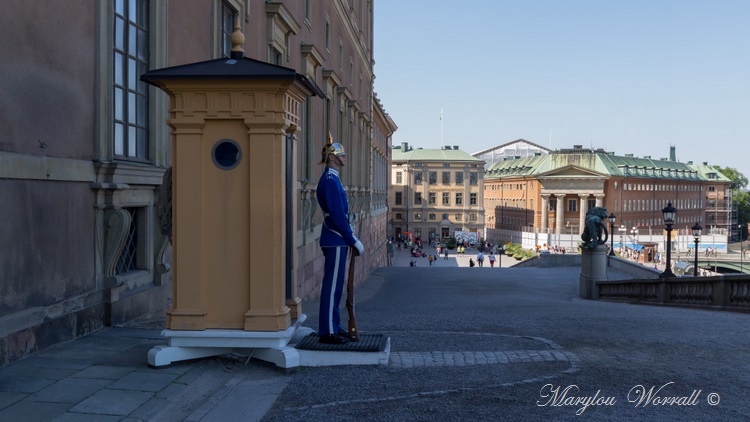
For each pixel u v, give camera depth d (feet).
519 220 409.28
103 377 18.60
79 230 26.11
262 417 15.51
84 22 26.58
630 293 64.69
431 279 104.32
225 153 19.66
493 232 440.86
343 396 16.96
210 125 19.66
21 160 22.18
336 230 21.01
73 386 17.69
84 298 26.17
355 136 110.73
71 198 25.61
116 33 29.58
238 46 20.65
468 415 15.31
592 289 72.95
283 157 19.72
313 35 74.95
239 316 19.71
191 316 19.61
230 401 16.72
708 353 23.25
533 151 533.96
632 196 378.94
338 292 21.15
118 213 27.91
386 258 220.23
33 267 22.95
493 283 93.25
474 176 403.54
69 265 25.31
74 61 25.89
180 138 19.61
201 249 19.63
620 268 113.19
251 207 19.48
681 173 435.12
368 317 39.70
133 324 29.43
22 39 22.65
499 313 42.65
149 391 17.24
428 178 403.34
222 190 19.65
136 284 31.04
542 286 89.56
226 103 19.45
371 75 147.13
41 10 23.71
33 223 23.06
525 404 16.15
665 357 22.31
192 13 37.96
